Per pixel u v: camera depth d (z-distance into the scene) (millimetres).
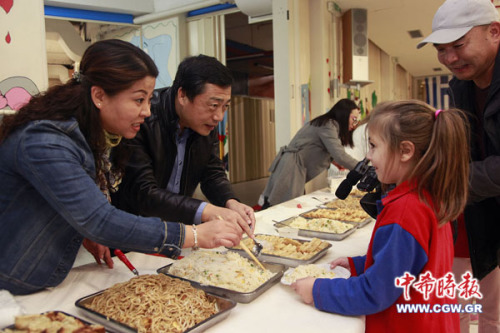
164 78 5672
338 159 2957
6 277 1059
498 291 1787
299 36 4250
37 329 767
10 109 1912
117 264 1410
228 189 1889
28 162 956
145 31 5715
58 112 1014
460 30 1466
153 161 1722
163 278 1092
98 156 1157
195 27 5531
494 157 1427
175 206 1504
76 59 5719
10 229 1046
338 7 4816
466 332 1741
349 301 983
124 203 1682
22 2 1934
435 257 970
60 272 1151
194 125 1677
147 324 891
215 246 1135
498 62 1466
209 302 1050
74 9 5309
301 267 1236
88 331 775
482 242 1655
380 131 1035
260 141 9469
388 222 982
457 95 1745
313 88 4559
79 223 973
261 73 10594
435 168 979
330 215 2105
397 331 989
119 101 1060
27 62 1957
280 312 1032
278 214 2260
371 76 7145
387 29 5918
